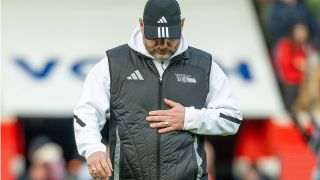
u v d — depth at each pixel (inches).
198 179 661.3
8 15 1370.6
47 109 1362.0
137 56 658.8
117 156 653.9
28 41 1371.8
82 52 1374.3
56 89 1364.4
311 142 1392.7
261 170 1416.1
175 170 650.8
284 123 1395.2
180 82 660.7
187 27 1380.4
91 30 1375.5
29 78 1362.0
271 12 1422.2
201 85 665.6
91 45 1374.3
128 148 650.8
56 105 1362.0
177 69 662.5
